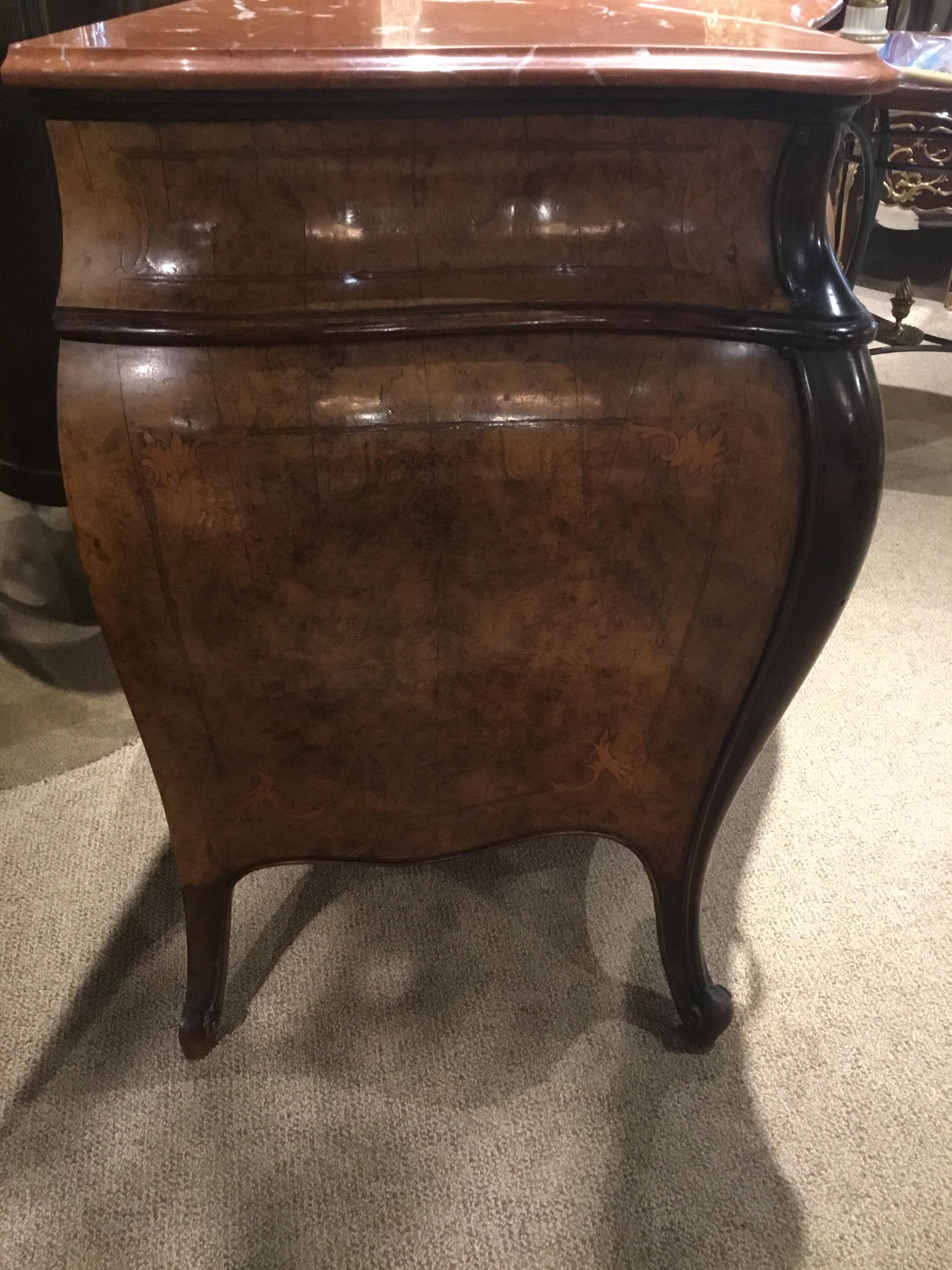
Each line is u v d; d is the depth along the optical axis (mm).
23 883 1076
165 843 1132
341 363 542
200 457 554
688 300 553
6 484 1491
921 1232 789
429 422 555
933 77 1548
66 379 545
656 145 528
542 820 796
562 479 580
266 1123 853
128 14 1127
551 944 1014
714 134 526
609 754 745
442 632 643
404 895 1066
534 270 547
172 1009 947
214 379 540
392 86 479
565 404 560
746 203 546
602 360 558
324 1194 803
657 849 812
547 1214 792
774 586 629
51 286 1262
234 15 672
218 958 856
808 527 597
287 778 722
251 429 548
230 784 724
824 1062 911
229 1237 775
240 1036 921
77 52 489
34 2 1087
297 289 535
